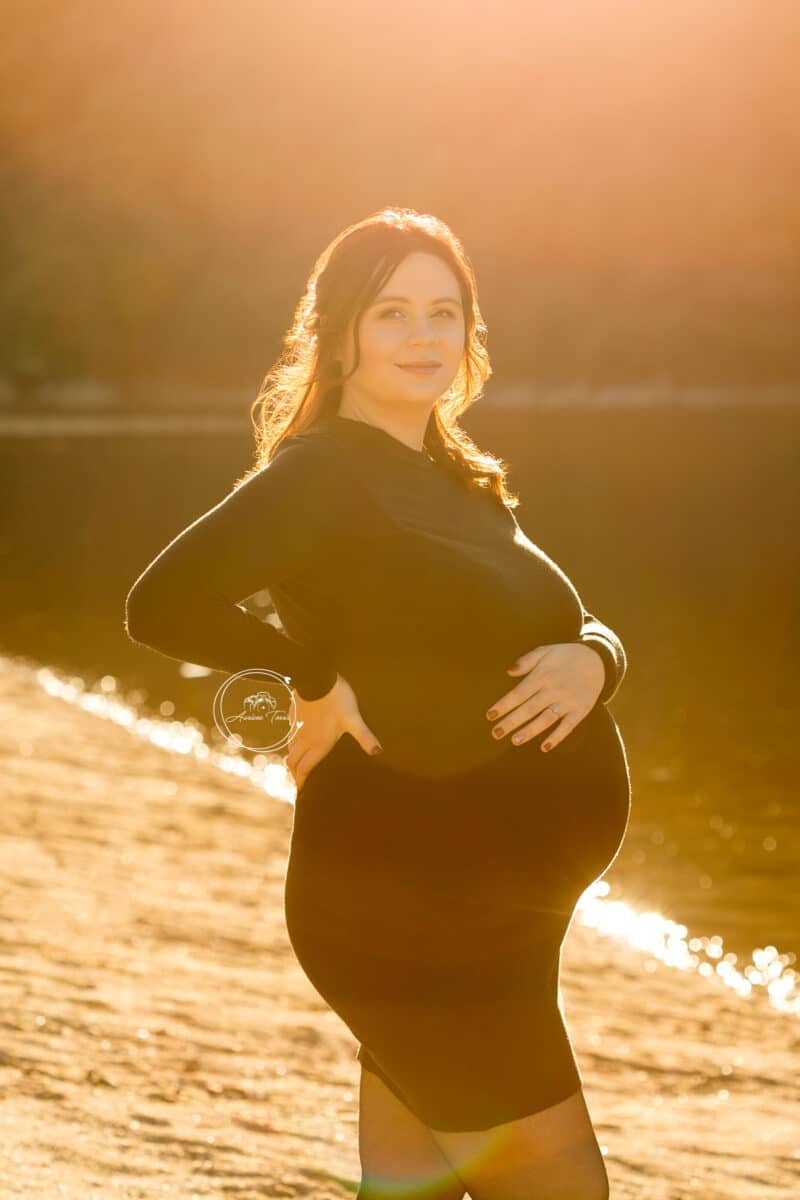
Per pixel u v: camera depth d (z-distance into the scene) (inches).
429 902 91.8
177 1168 151.8
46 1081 175.8
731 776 517.0
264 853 368.5
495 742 92.9
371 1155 102.5
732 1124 205.3
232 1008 228.2
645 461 2321.6
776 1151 191.2
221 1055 201.2
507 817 92.7
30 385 3922.2
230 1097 182.7
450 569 91.9
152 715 607.5
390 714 91.7
